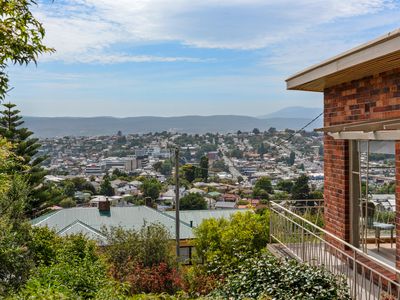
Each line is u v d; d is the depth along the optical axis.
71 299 7.90
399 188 6.86
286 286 7.35
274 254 9.64
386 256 7.62
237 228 24.44
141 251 19.38
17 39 5.83
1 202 15.85
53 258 15.87
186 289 16.70
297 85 9.04
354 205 8.61
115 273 17.78
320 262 8.38
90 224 28.83
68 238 18.34
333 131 8.48
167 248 19.83
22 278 13.27
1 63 5.92
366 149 8.16
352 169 8.63
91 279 10.59
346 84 8.46
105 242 22.75
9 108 29.34
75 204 39.69
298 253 9.02
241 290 7.93
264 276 7.79
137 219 30.17
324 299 6.83
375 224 7.90
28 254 15.33
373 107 7.51
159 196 45.06
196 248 25.92
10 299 7.66
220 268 12.42
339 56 6.89
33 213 29.95
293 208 10.75
